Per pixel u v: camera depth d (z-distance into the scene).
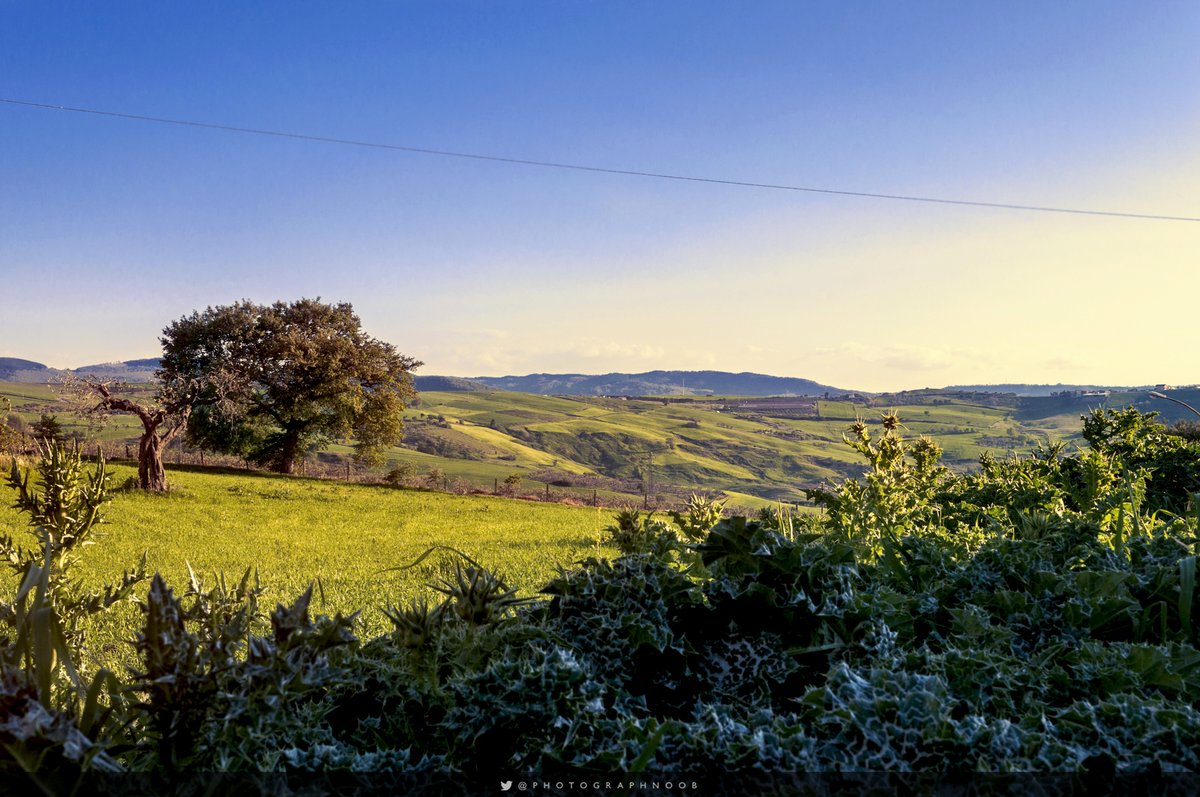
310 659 1.19
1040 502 4.64
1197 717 1.11
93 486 1.89
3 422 24.83
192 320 55.59
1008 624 1.82
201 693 1.09
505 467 154.00
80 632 1.75
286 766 1.06
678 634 1.51
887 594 1.70
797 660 1.48
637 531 2.02
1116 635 1.82
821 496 3.42
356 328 61.53
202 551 19.20
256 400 57.12
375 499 39.25
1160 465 7.20
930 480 5.64
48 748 0.98
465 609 1.43
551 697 1.12
